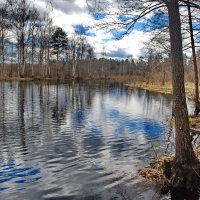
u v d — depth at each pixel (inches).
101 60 5152.6
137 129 734.5
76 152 514.3
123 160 475.8
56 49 3371.1
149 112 1061.1
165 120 881.5
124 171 424.2
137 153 518.0
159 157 475.8
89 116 909.8
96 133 673.0
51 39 3324.3
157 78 2928.2
